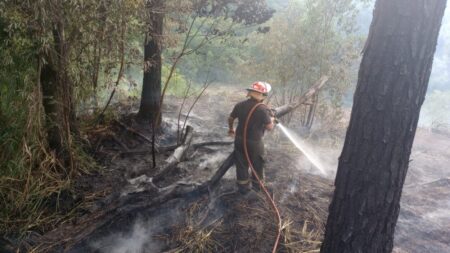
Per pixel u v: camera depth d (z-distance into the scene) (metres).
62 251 3.46
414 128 2.36
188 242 3.68
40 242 3.55
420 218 4.48
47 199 4.16
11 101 4.18
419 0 2.11
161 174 4.86
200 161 5.62
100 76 5.68
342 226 2.62
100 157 5.32
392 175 2.40
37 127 4.17
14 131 4.14
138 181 4.28
